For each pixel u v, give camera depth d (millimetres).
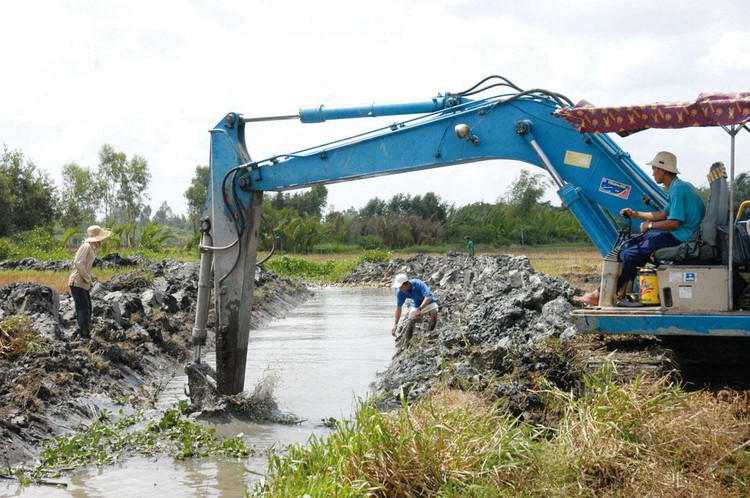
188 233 116875
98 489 8406
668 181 9070
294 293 33812
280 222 71688
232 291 11844
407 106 11117
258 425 11203
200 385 11688
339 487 6363
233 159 11789
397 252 74312
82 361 12547
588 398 7922
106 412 11445
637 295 9172
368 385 13781
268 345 19016
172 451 9820
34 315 14055
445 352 12820
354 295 36562
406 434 6957
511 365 10195
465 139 10664
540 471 6785
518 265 27266
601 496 6586
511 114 10422
